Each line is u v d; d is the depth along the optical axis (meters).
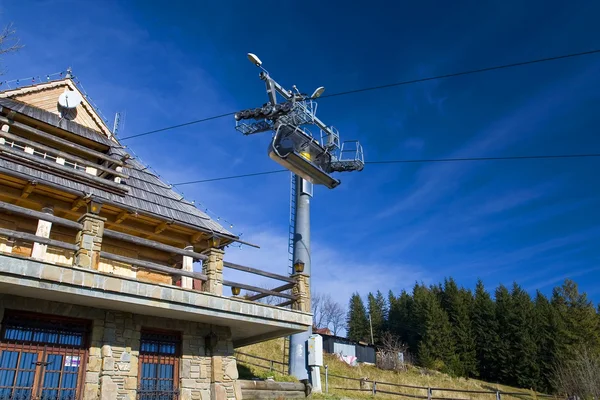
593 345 55.59
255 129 22.36
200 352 15.33
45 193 14.73
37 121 15.79
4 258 11.01
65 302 12.88
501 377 58.75
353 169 22.70
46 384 12.36
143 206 16.02
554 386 49.84
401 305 76.75
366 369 44.34
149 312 14.06
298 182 25.64
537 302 72.19
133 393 13.41
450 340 61.59
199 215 17.59
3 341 12.02
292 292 17.75
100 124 18.73
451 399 26.12
